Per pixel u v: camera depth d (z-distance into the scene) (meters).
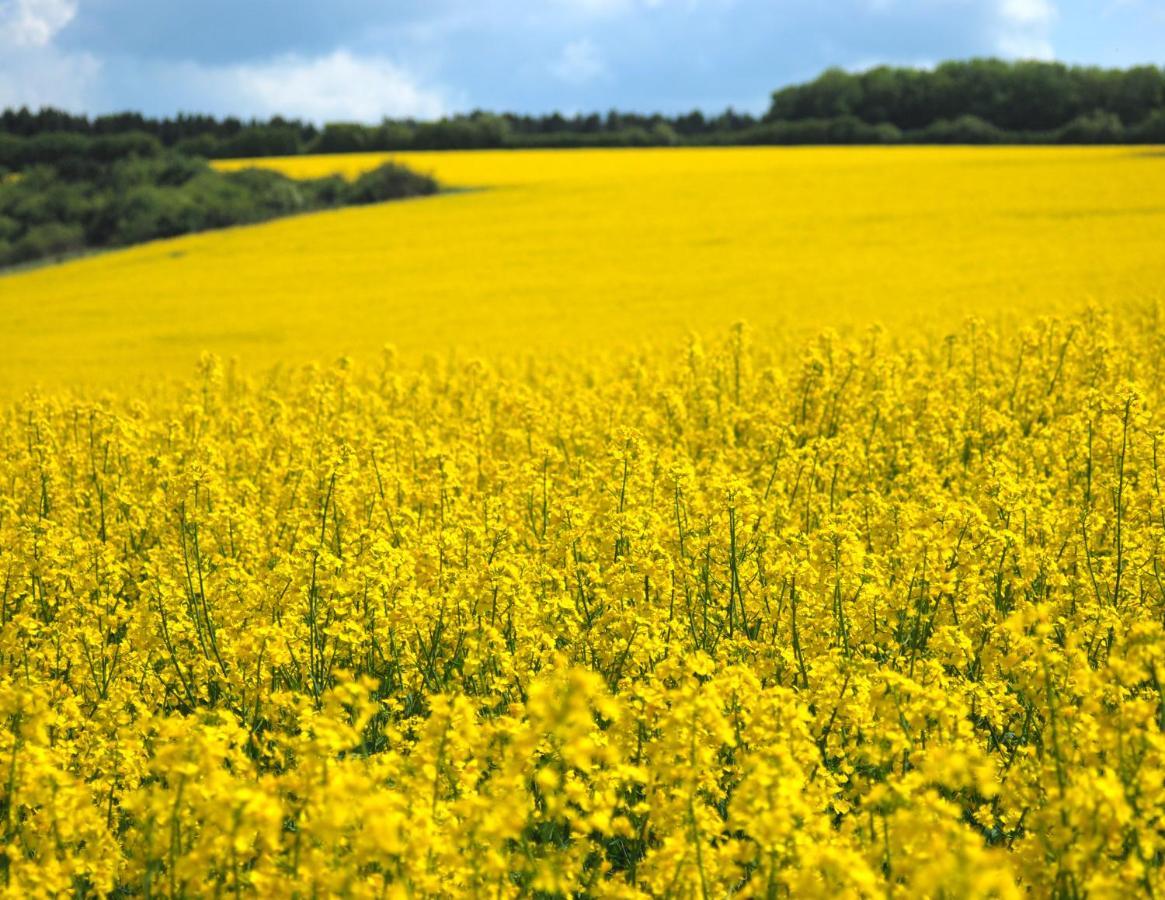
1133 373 16.36
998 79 129.38
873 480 12.80
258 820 3.99
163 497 10.23
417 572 8.32
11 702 4.97
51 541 8.70
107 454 13.13
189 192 89.12
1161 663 4.45
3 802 4.97
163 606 7.64
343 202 87.50
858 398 14.96
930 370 17.66
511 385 18.86
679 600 7.84
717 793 5.07
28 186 98.12
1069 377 16.17
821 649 7.12
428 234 61.53
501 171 95.50
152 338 40.03
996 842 5.45
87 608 7.84
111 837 5.05
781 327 28.84
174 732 4.43
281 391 23.66
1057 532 8.73
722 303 37.97
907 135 121.75
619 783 4.82
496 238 58.44
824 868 3.88
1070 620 6.87
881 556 8.22
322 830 3.96
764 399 16.72
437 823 4.53
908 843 3.99
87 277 58.38
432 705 4.66
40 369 34.59
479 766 4.98
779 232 52.88
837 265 43.62
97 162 104.94
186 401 18.02
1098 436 10.80
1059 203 53.47
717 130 175.50
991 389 15.86
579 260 50.41
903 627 7.37
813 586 7.52
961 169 70.19
